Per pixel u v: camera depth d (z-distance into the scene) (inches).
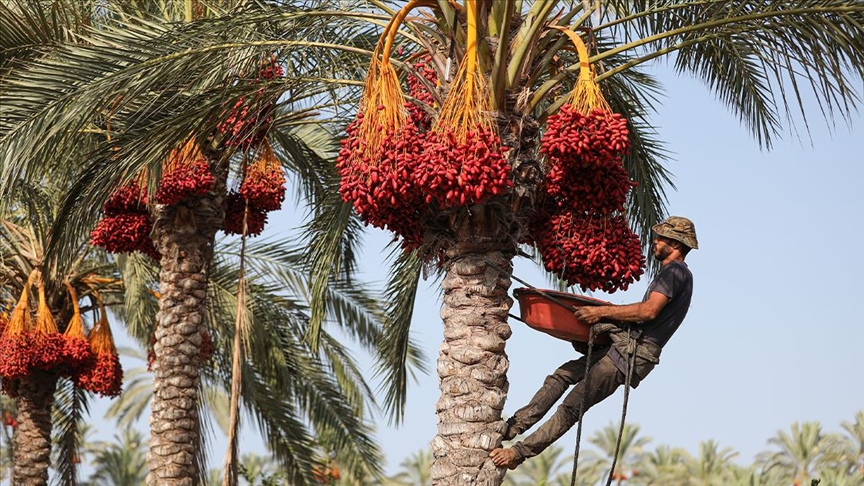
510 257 331.9
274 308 754.2
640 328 332.8
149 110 458.3
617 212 329.4
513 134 324.5
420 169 295.9
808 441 1780.3
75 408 772.6
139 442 1546.5
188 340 508.4
